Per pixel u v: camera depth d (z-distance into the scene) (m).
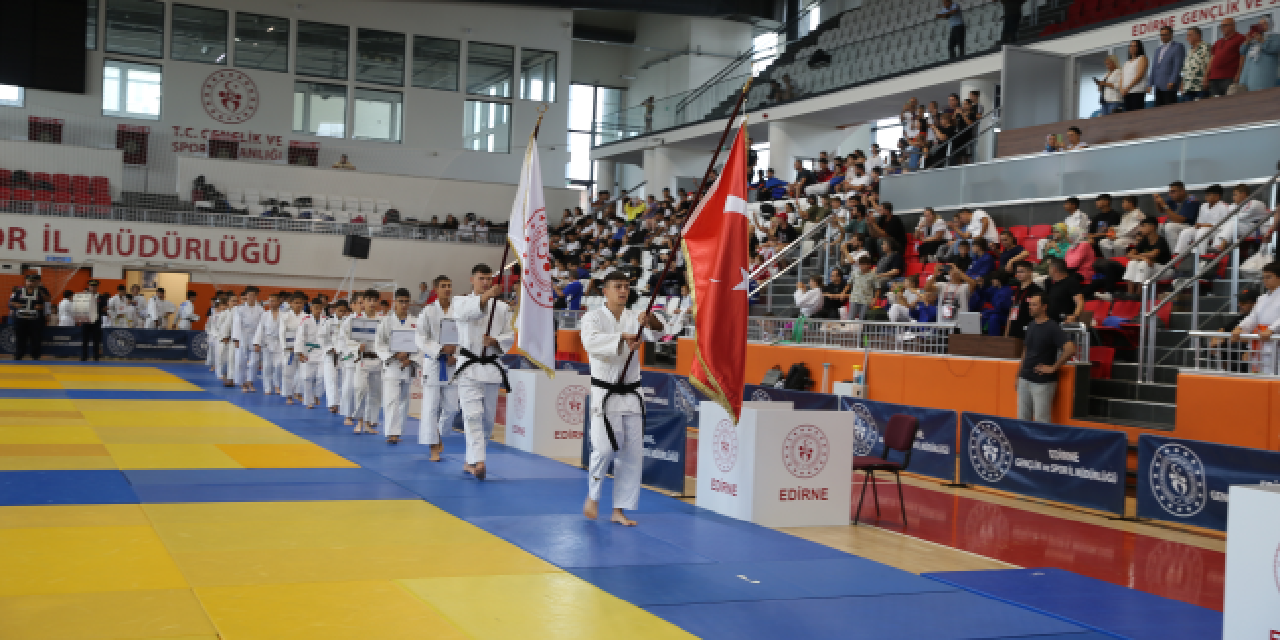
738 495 8.88
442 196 37.78
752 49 37.81
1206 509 9.20
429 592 5.88
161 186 35.34
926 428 12.28
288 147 37.12
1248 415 10.46
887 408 12.84
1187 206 14.58
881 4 29.77
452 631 5.14
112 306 29.05
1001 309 14.51
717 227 8.10
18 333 26.22
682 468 10.22
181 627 5.02
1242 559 5.17
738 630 5.43
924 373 14.60
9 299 27.94
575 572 6.55
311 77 37.78
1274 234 12.91
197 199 34.06
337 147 37.94
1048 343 11.74
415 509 8.60
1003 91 20.20
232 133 36.59
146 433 13.18
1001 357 13.44
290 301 19.09
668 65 40.34
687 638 5.22
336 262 33.44
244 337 21.09
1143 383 12.67
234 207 33.94
